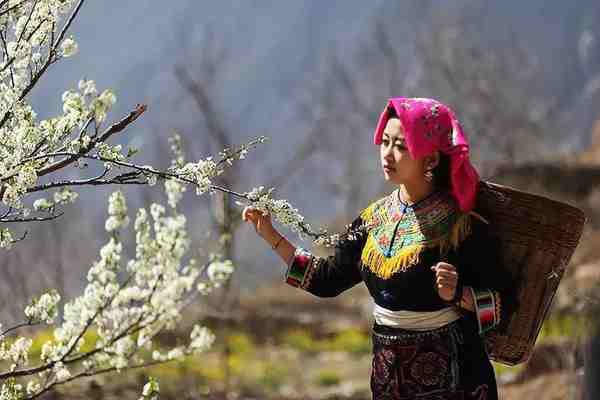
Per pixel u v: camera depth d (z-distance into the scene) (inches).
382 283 188.2
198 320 485.1
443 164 187.6
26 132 181.3
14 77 187.6
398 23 2101.4
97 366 243.6
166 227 259.3
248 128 4640.8
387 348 188.2
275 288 1203.9
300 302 1154.0
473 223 186.7
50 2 184.9
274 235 199.6
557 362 437.4
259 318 919.7
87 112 192.1
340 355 809.5
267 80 5113.2
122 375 461.4
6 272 528.7
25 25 185.3
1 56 193.2
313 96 2672.2
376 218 193.9
